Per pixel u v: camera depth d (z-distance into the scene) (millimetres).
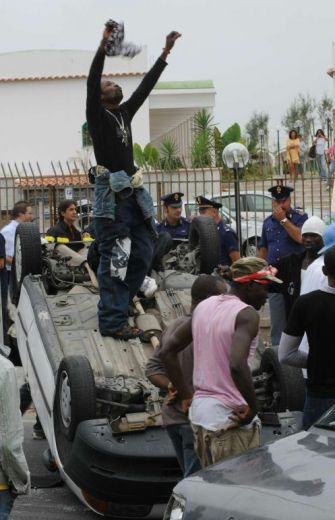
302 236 8961
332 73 34531
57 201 15984
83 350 8594
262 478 4918
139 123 37469
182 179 18047
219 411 6035
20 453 5793
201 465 6199
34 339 8969
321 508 4449
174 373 6363
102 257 8867
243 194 17812
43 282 9781
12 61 38000
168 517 5262
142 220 8938
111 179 8625
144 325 8859
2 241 12852
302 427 7125
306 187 21922
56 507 8266
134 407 7695
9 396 5750
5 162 38062
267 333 13734
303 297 6773
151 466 7320
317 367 6727
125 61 37094
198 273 10258
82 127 38156
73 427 7633
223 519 4738
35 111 38156
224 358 6066
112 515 7797
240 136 24891
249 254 16547
